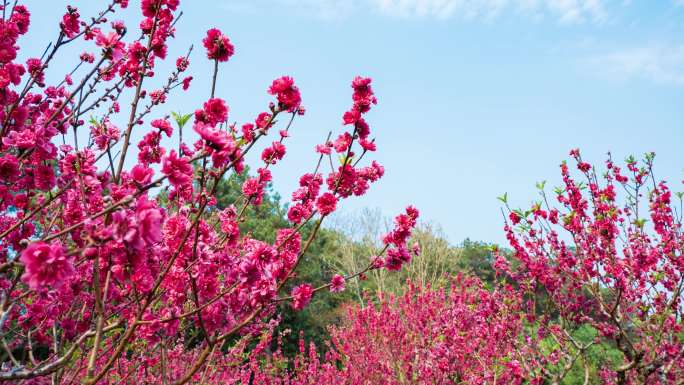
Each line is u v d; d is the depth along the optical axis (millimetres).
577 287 6465
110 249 2111
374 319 10320
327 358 12523
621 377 5656
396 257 3301
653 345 5672
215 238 3146
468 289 9953
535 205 6336
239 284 2633
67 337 3428
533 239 6375
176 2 3447
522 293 6898
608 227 5727
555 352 6562
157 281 2330
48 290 2928
